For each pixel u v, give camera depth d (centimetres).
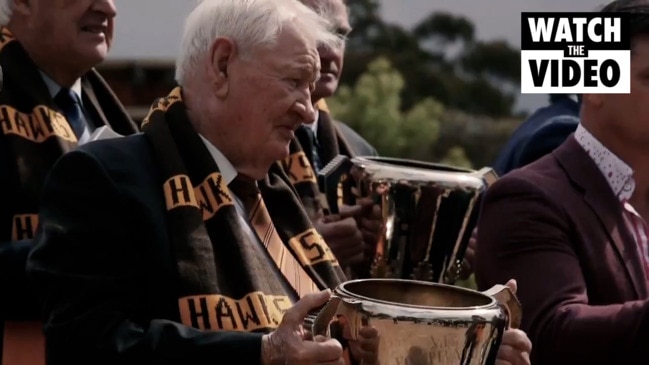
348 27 558
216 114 423
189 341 385
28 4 504
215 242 411
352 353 379
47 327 395
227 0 423
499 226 489
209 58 421
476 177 493
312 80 425
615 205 492
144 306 401
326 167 498
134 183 406
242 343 382
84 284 394
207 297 399
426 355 373
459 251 495
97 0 506
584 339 460
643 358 455
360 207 492
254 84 418
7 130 488
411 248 490
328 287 445
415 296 400
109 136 436
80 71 513
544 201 486
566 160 498
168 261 401
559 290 472
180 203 407
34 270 398
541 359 470
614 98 493
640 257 491
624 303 475
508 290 402
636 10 495
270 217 443
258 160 427
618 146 496
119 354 386
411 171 488
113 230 399
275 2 422
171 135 418
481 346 377
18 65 501
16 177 483
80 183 403
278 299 419
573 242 485
